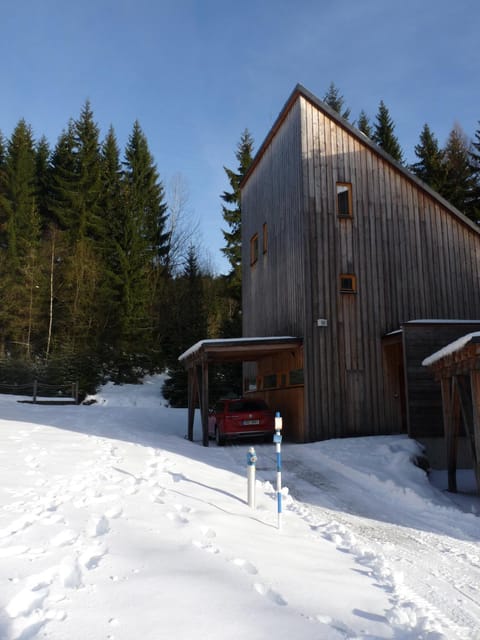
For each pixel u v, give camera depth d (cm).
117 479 830
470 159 4288
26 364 3325
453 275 1823
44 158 4966
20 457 967
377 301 1725
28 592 362
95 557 454
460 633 404
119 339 3822
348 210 1770
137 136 4744
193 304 4000
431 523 839
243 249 2480
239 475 1077
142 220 4406
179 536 554
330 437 1599
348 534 712
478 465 940
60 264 3991
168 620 340
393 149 4628
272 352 1817
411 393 1459
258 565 499
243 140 4441
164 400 3359
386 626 394
